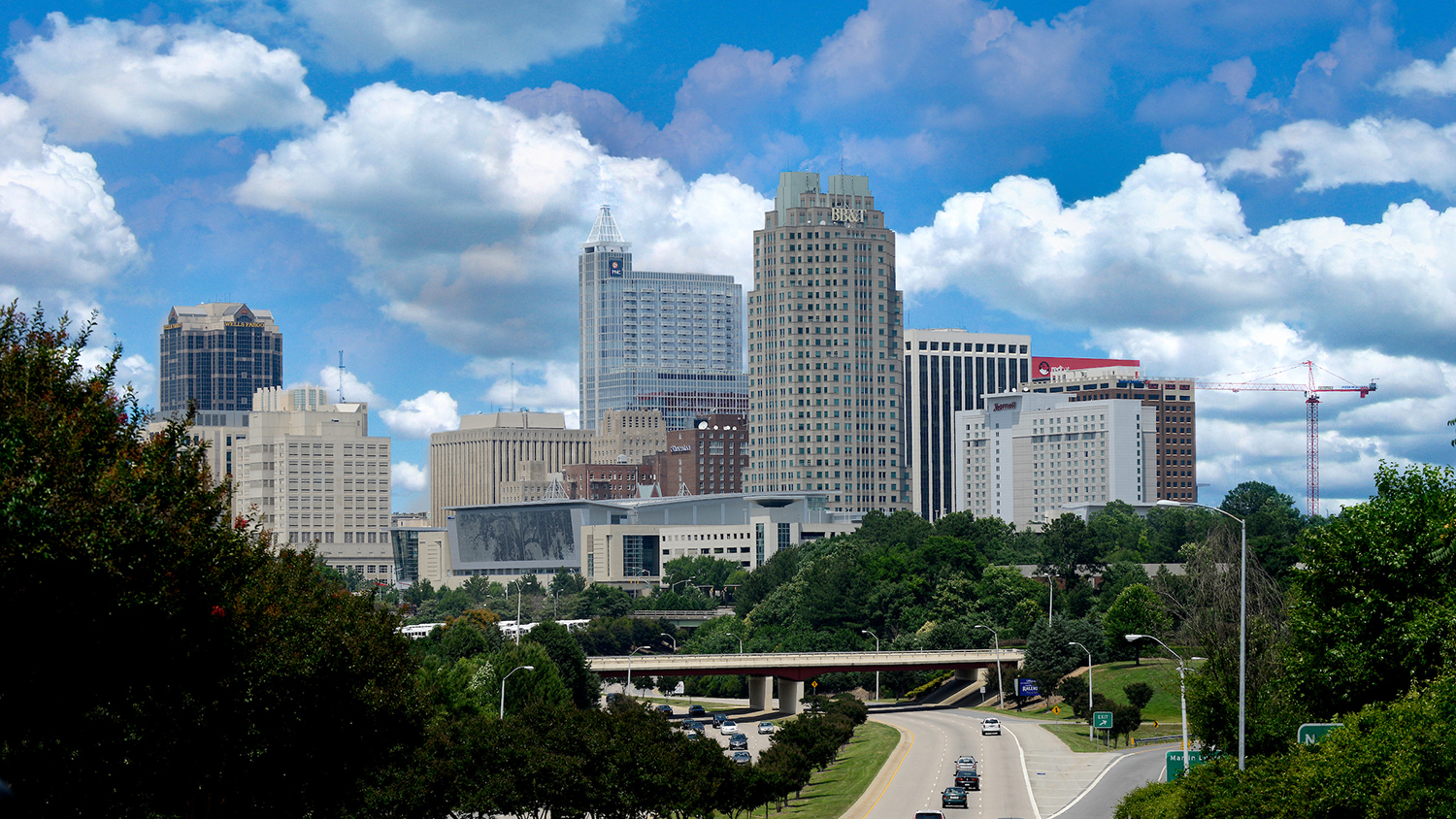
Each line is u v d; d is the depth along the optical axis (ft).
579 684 632.38
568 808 294.46
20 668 140.87
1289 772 187.32
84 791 167.53
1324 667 235.61
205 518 166.91
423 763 283.59
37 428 144.15
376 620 264.52
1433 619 213.66
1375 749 169.17
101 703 158.71
